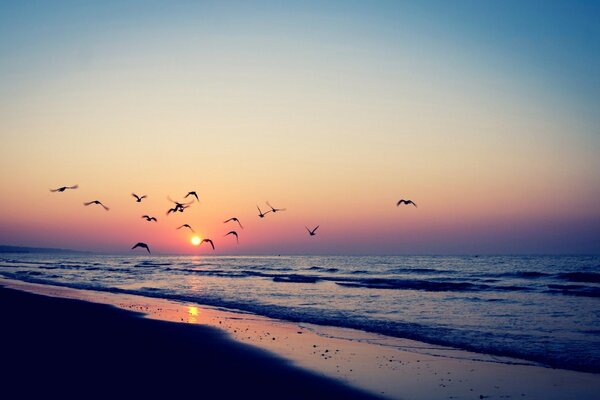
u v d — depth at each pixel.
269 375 13.35
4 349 14.85
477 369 14.36
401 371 14.05
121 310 26.33
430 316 25.30
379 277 62.41
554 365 14.90
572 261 113.19
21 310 24.58
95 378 12.02
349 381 12.97
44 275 69.44
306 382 12.80
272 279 59.59
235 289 43.56
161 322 22.09
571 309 27.48
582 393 12.16
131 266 111.94
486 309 27.92
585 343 18.02
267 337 19.03
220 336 18.94
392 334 20.12
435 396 11.84
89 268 97.12
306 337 19.22
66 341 16.45
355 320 23.98
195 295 37.69
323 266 107.38
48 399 10.25
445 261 130.25
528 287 41.91
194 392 11.32
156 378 12.33
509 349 17.12
